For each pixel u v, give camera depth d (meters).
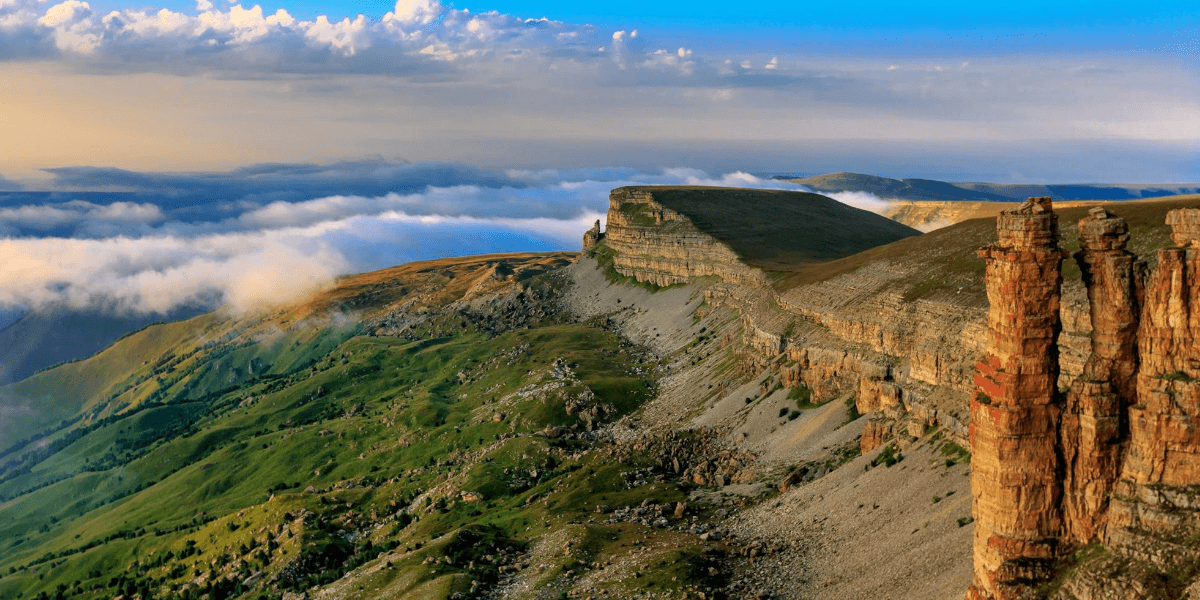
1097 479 88.56
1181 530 82.69
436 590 196.50
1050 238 89.81
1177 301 85.12
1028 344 89.69
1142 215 199.00
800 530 186.75
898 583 139.12
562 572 195.00
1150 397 86.12
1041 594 89.06
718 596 164.50
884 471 189.25
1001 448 90.69
